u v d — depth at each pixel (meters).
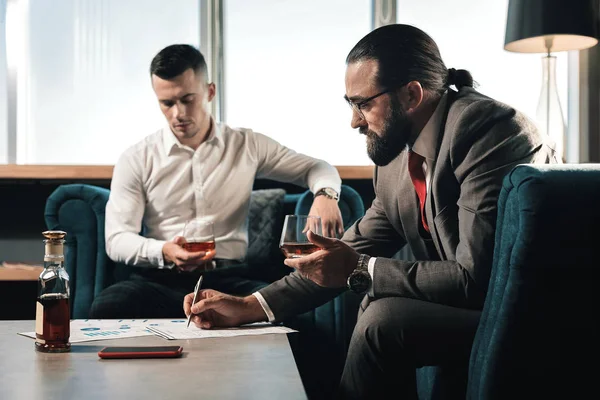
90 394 0.96
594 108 3.66
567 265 1.10
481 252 1.49
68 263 2.73
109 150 3.61
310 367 2.58
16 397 0.94
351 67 1.76
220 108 3.58
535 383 1.14
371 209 2.02
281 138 3.65
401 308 1.48
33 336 1.47
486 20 3.66
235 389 0.99
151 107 3.62
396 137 1.74
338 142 3.65
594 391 1.14
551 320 1.12
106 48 3.61
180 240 2.31
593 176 1.10
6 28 3.58
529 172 1.10
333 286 1.60
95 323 1.67
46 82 3.59
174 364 1.17
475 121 1.58
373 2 3.62
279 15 3.64
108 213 2.70
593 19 3.04
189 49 2.74
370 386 1.46
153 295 2.44
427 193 1.70
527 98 3.66
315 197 2.64
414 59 1.71
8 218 3.44
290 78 3.65
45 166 3.21
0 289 3.37
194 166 2.77
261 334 1.51
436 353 1.46
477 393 1.20
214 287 2.61
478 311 1.49
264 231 2.87
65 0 3.59
